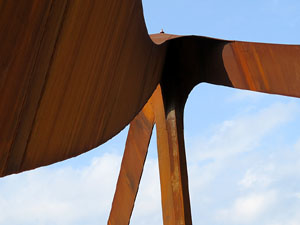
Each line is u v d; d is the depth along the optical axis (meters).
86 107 7.83
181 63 13.82
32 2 5.31
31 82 5.91
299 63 10.73
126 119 10.80
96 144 9.26
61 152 7.71
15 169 6.54
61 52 6.29
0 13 5.02
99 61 7.61
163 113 14.27
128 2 7.71
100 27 7.10
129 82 9.87
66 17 6.02
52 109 6.68
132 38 8.93
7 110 5.71
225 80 13.05
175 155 13.89
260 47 11.62
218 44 12.84
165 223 13.74
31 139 6.49
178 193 13.58
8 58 5.38
